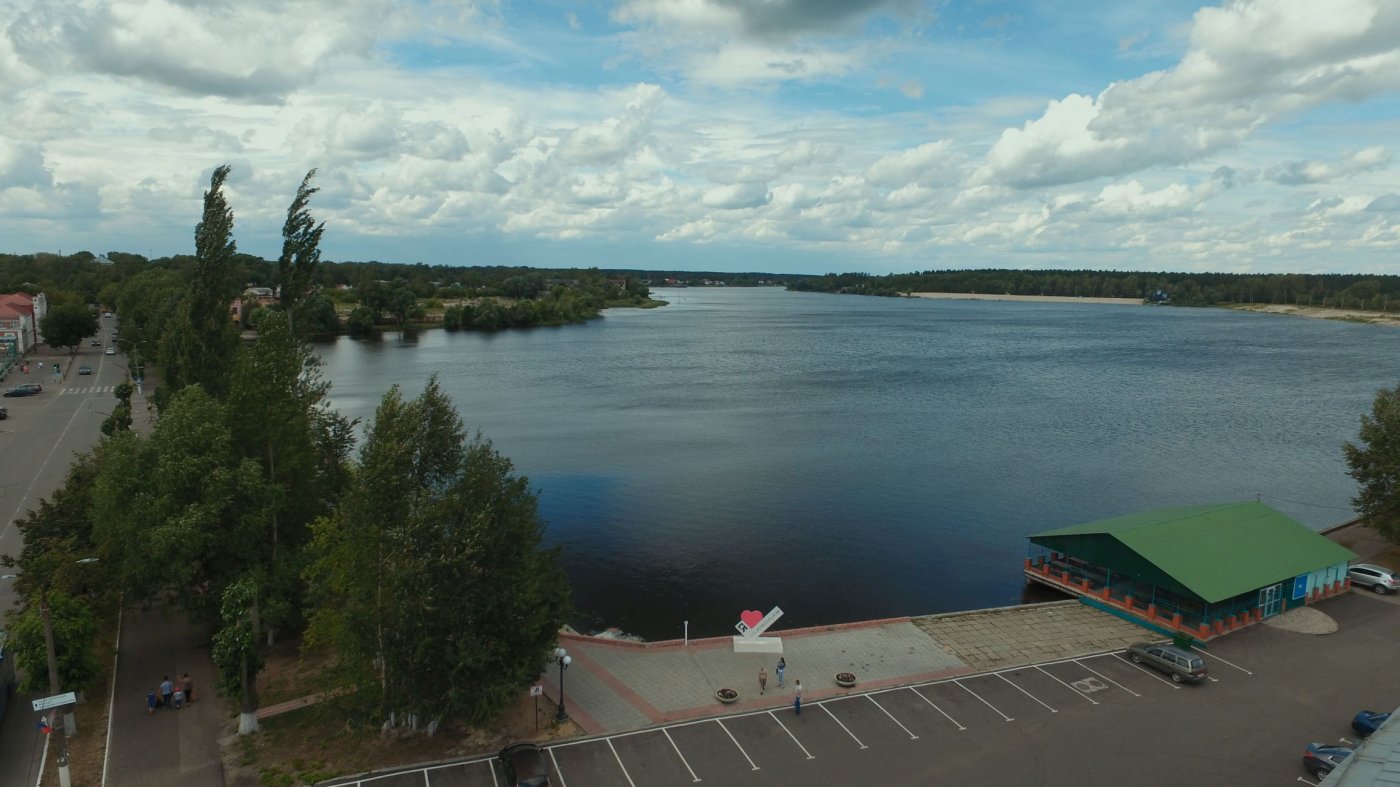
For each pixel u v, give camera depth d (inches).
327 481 2257.6
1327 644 2113.7
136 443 2007.9
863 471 4244.6
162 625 2192.4
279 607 1908.2
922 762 1577.3
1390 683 1895.9
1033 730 1695.4
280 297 2456.9
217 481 1894.7
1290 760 1579.7
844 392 6850.4
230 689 1643.7
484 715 1549.0
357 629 1547.7
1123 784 1504.7
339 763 1555.1
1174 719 1738.4
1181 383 7436.0
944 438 5054.1
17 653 1665.8
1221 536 2445.9
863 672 1975.9
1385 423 2797.7
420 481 1648.6
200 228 2586.1
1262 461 4547.2
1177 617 2177.7
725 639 2158.0
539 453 4566.9
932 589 2743.6
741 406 6127.0
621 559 2972.4
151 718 1721.2
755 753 1606.8
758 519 3440.0
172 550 1860.2
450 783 1489.9
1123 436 5147.6
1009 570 2915.8
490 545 1616.6
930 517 3501.5
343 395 6348.4
